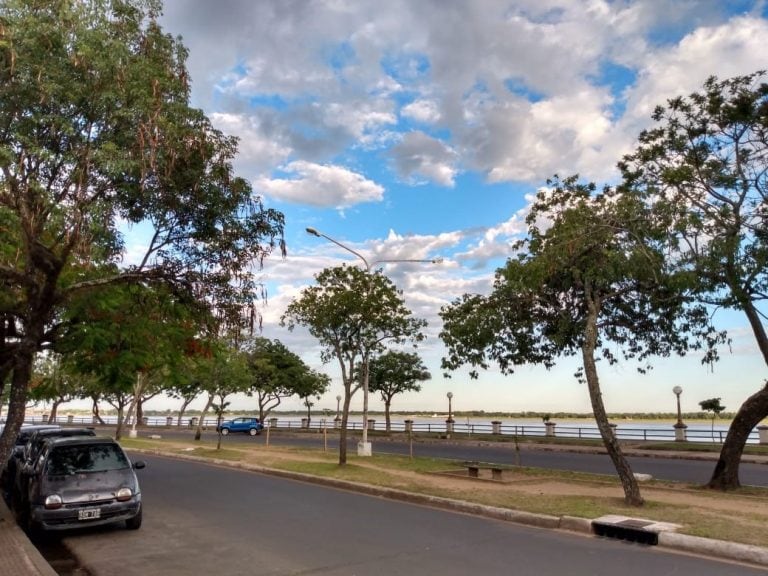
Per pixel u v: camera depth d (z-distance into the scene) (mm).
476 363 18406
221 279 11188
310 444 35969
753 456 25656
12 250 11102
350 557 8273
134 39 9727
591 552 8500
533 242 15398
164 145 9023
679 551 8633
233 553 8641
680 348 17000
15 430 10625
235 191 10430
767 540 8531
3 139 8719
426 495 13352
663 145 15922
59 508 9711
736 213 14812
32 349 10688
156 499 14070
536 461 24969
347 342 20891
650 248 12648
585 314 16516
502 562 7926
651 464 23781
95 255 9695
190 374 28062
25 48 8516
